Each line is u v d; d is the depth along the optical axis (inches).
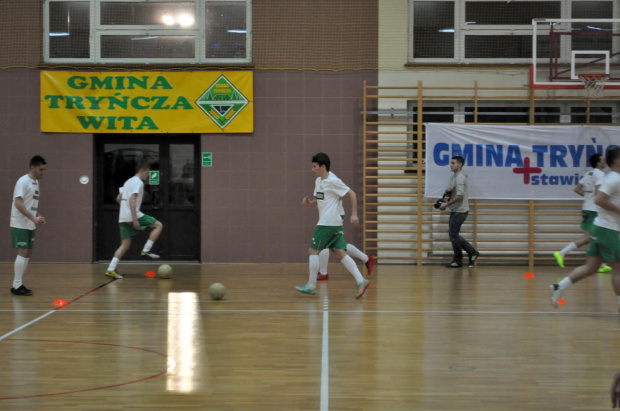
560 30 508.4
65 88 506.0
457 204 475.8
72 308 323.6
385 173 506.0
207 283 408.8
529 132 500.4
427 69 507.2
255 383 197.6
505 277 440.1
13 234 358.0
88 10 510.6
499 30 511.5
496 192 501.0
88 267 485.4
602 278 434.3
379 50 507.5
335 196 350.3
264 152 508.7
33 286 394.6
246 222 510.3
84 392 188.2
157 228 434.6
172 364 219.1
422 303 339.9
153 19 512.4
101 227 517.3
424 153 509.7
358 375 206.5
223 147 509.0
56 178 507.2
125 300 346.6
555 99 506.0
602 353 235.1
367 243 508.7
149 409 173.6
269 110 508.7
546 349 241.0
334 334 265.9
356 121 508.1
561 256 418.0
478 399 182.5
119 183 518.0
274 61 509.0
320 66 509.0
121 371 210.4
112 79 506.6
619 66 507.5
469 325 284.2
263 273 454.6
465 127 498.0
